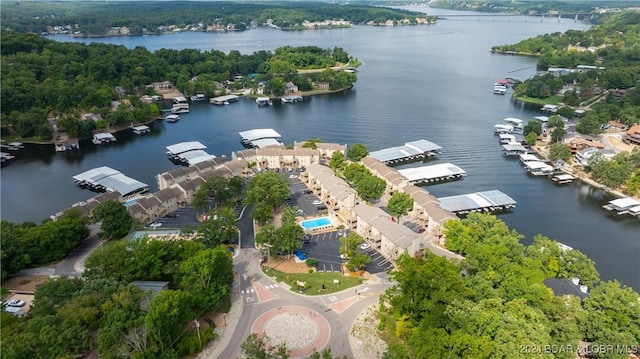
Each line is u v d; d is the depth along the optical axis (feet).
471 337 354.95
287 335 429.79
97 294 421.59
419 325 394.52
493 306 405.18
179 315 411.95
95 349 391.45
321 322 448.65
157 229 637.71
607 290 440.04
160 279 492.54
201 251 478.18
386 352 379.55
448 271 429.38
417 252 554.46
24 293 499.10
